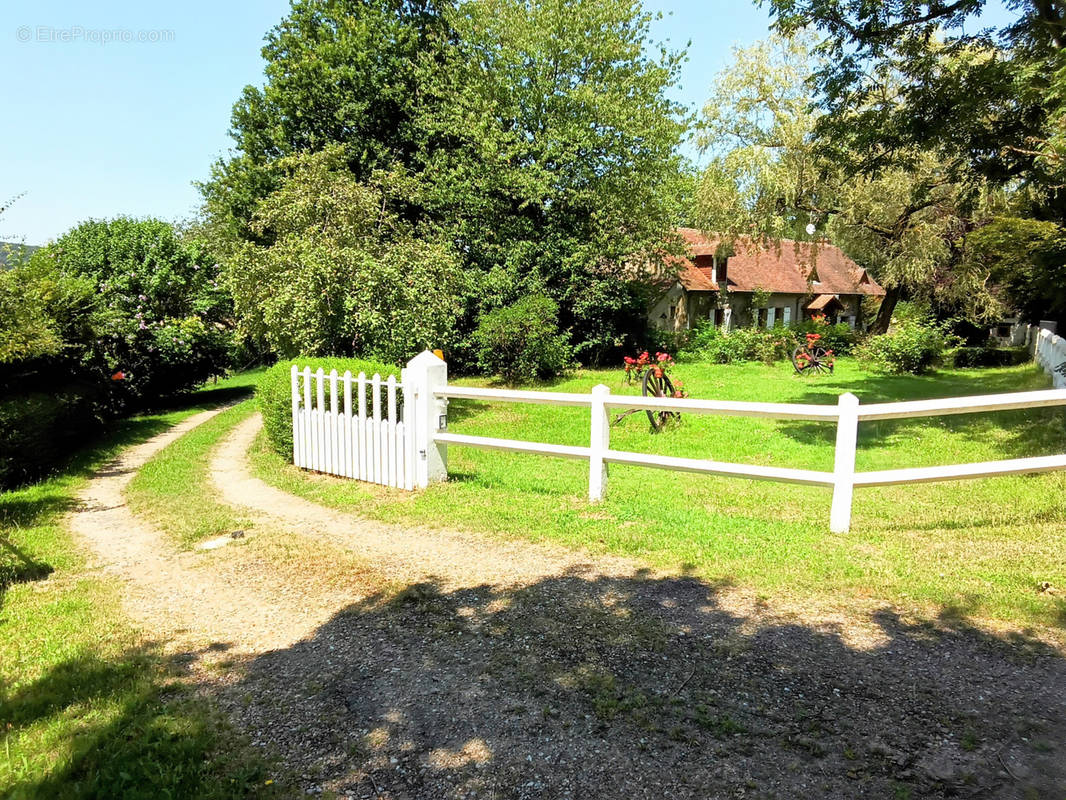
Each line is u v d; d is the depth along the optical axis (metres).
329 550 5.61
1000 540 5.05
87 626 4.27
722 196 26.17
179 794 2.60
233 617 4.37
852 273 43.69
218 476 9.19
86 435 13.09
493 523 6.03
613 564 4.97
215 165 25.97
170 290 21.64
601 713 3.08
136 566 5.51
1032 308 23.11
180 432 15.27
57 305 12.25
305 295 12.60
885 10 10.52
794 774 2.62
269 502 7.46
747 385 18.75
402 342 13.33
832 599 4.20
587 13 23.30
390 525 6.25
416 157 23.39
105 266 20.80
